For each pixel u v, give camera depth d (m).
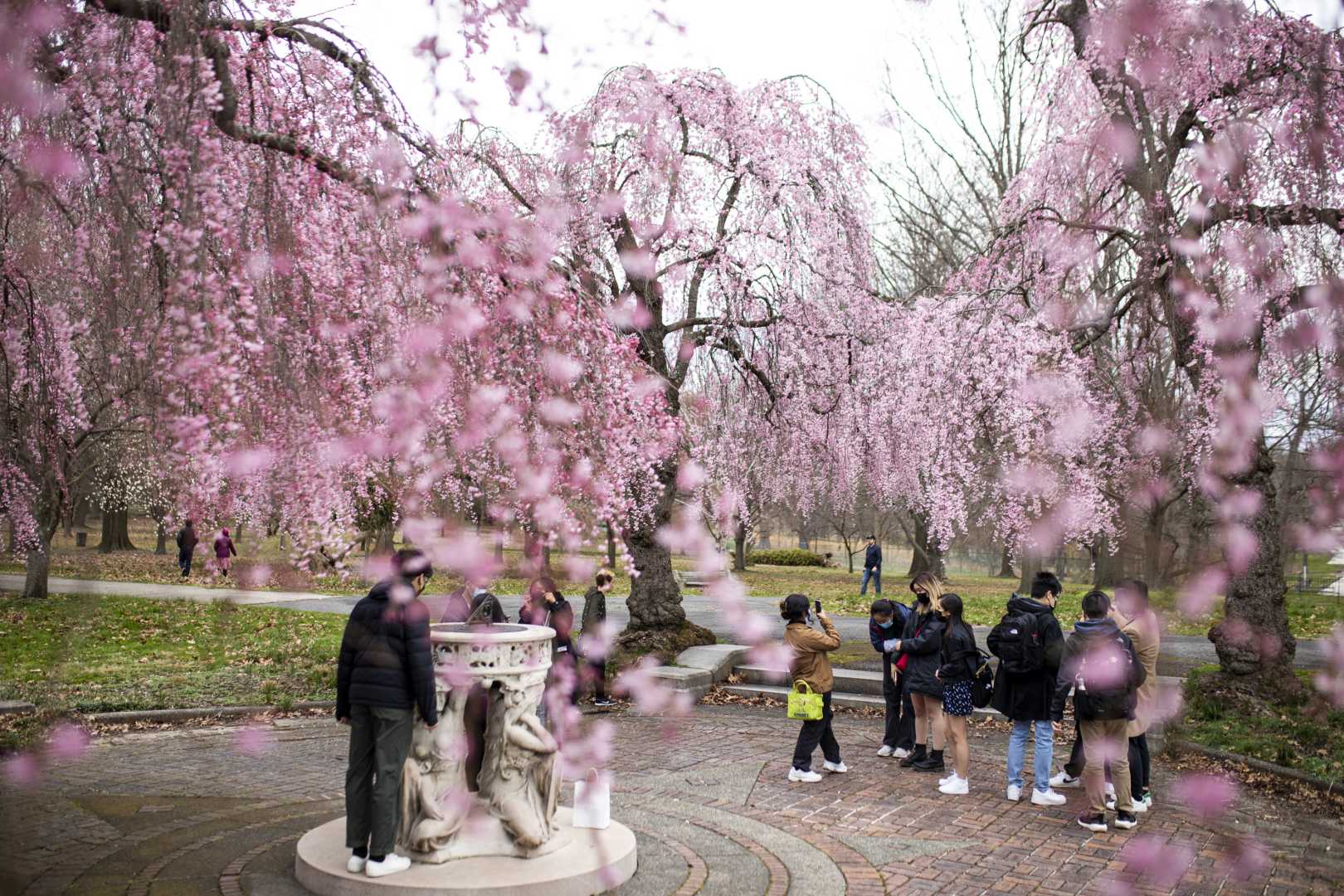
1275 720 8.10
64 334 5.94
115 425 7.12
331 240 4.86
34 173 4.76
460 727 5.49
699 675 12.00
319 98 5.25
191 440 3.79
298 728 9.84
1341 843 5.47
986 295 12.23
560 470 5.48
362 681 5.05
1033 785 7.93
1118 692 6.50
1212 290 6.90
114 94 4.57
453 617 7.29
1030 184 12.38
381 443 4.82
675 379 12.04
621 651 12.91
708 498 8.74
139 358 4.42
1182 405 5.65
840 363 13.70
